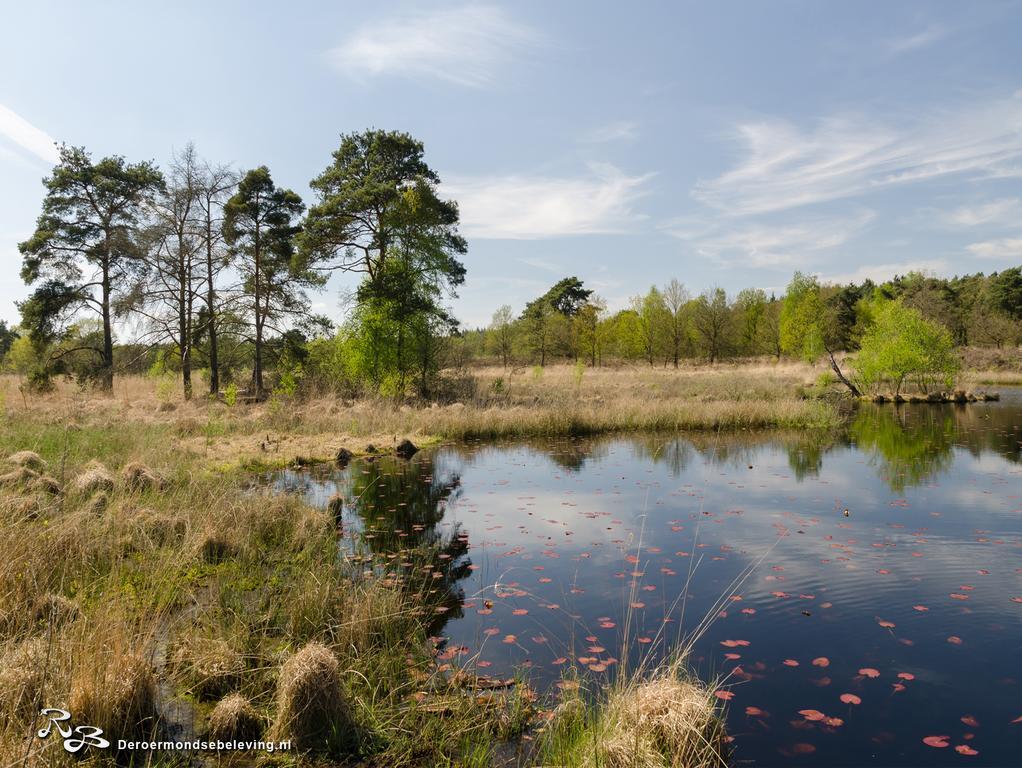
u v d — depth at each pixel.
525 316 73.56
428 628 5.49
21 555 5.49
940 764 3.62
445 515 9.41
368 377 25.22
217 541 6.97
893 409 24.61
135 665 3.91
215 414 18.95
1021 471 12.60
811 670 4.74
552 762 3.56
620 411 20.45
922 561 7.23
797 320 45.50
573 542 8.02
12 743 3.29
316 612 5.26
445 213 28.08
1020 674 4.69
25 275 26.61
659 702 3.53
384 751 3.71
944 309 47.75
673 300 54.75
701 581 6.64
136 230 26.56
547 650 5.06
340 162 28.66
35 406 20.81
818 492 10.88
